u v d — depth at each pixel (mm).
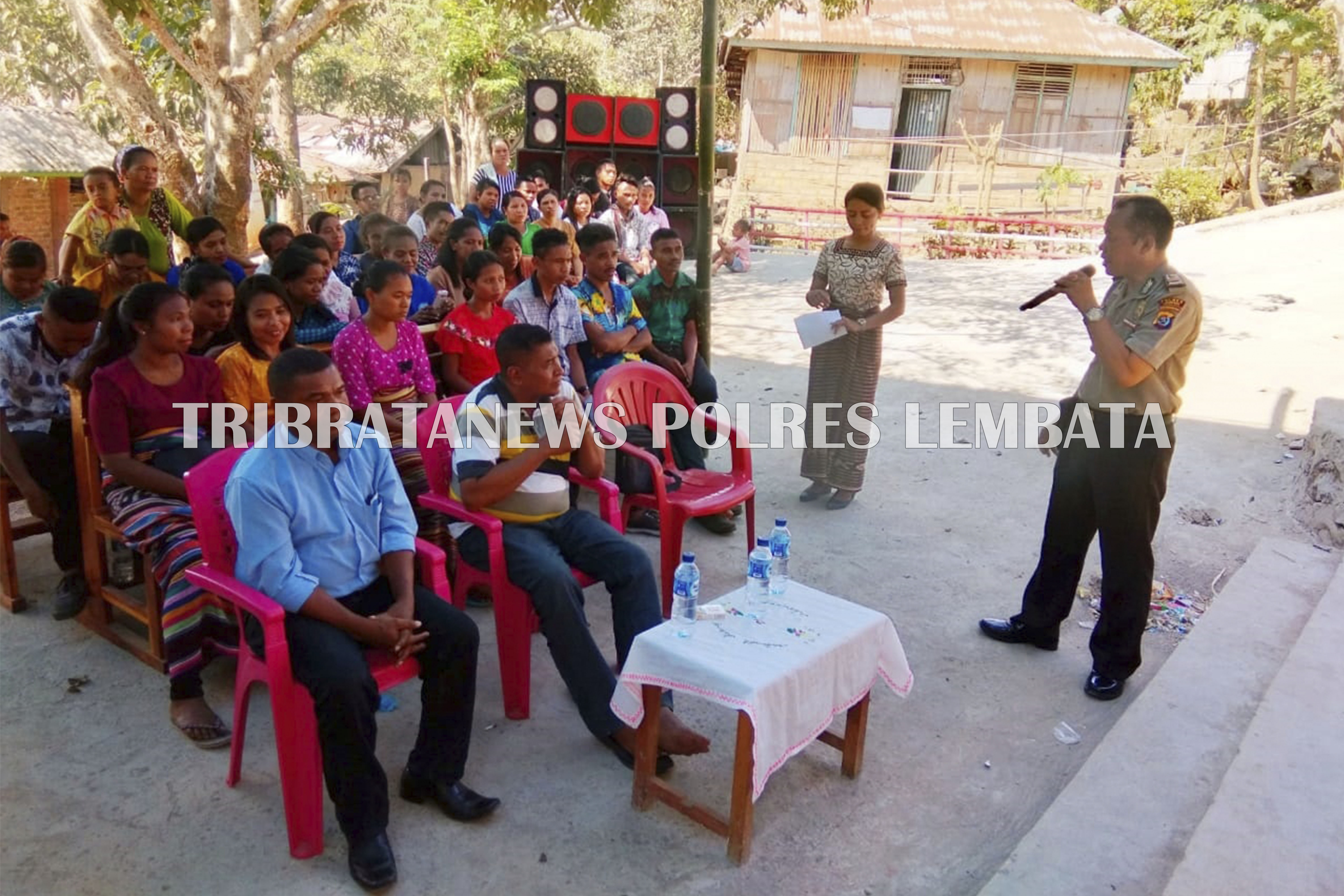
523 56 25484
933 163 20188
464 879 2980
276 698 2922
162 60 10477
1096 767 3381
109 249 4945
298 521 3131
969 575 5070
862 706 3410
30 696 3785
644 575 3717
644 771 3258
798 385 8555
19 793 3256
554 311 5328
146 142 7945
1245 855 2818
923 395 8094
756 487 6199
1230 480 6184
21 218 15914
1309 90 23812
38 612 4375
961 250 18469
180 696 3586
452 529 3867
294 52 8445
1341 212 14602
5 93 20609
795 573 5020
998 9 20234
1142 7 23406
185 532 3594
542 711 3848
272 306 4129
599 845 3143
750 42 19094
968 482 6305
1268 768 3193
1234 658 4039
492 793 3365
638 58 31531
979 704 3977
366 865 2916
